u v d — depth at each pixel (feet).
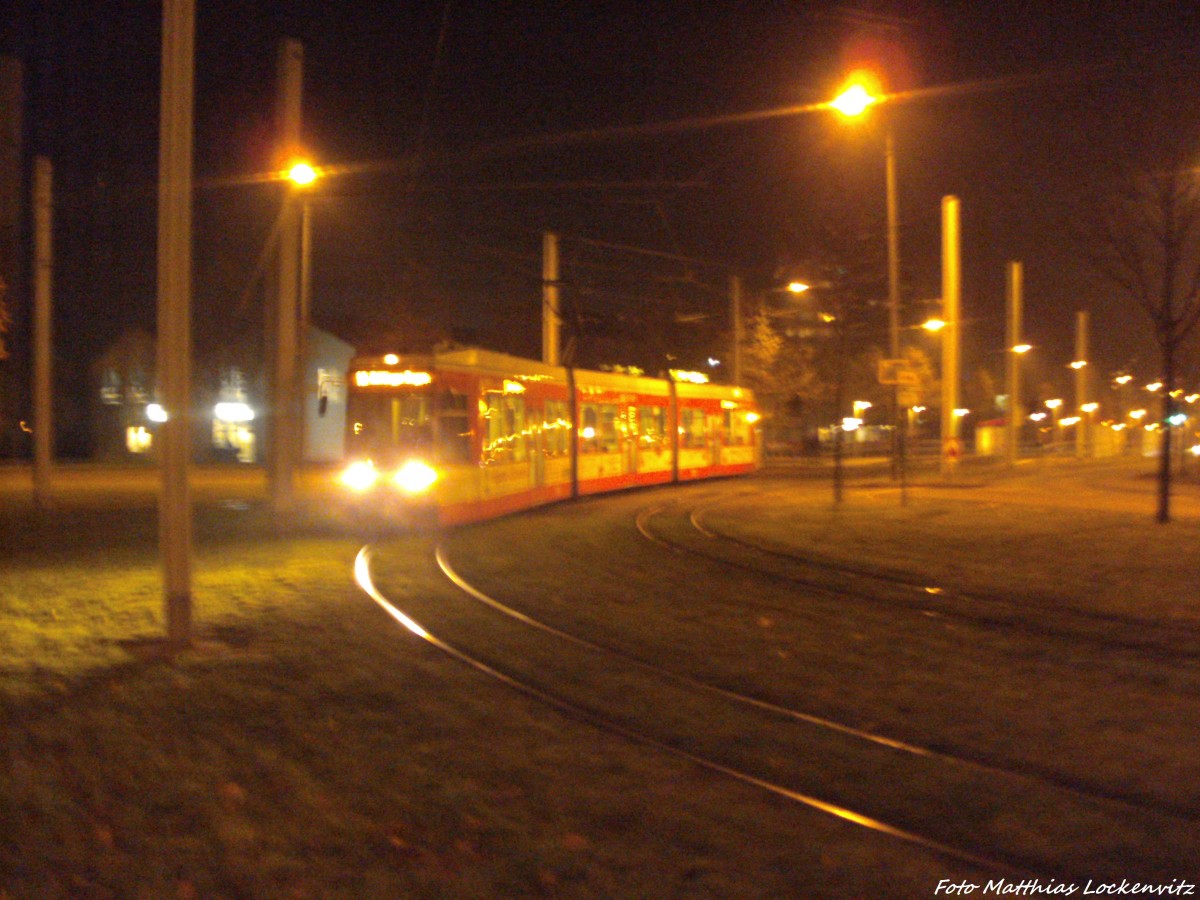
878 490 101.30
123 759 21.13
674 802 19.74
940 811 19.72
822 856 17.33
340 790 19.80
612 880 16.19
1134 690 28.48
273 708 25.12
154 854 16.66
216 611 37.42
